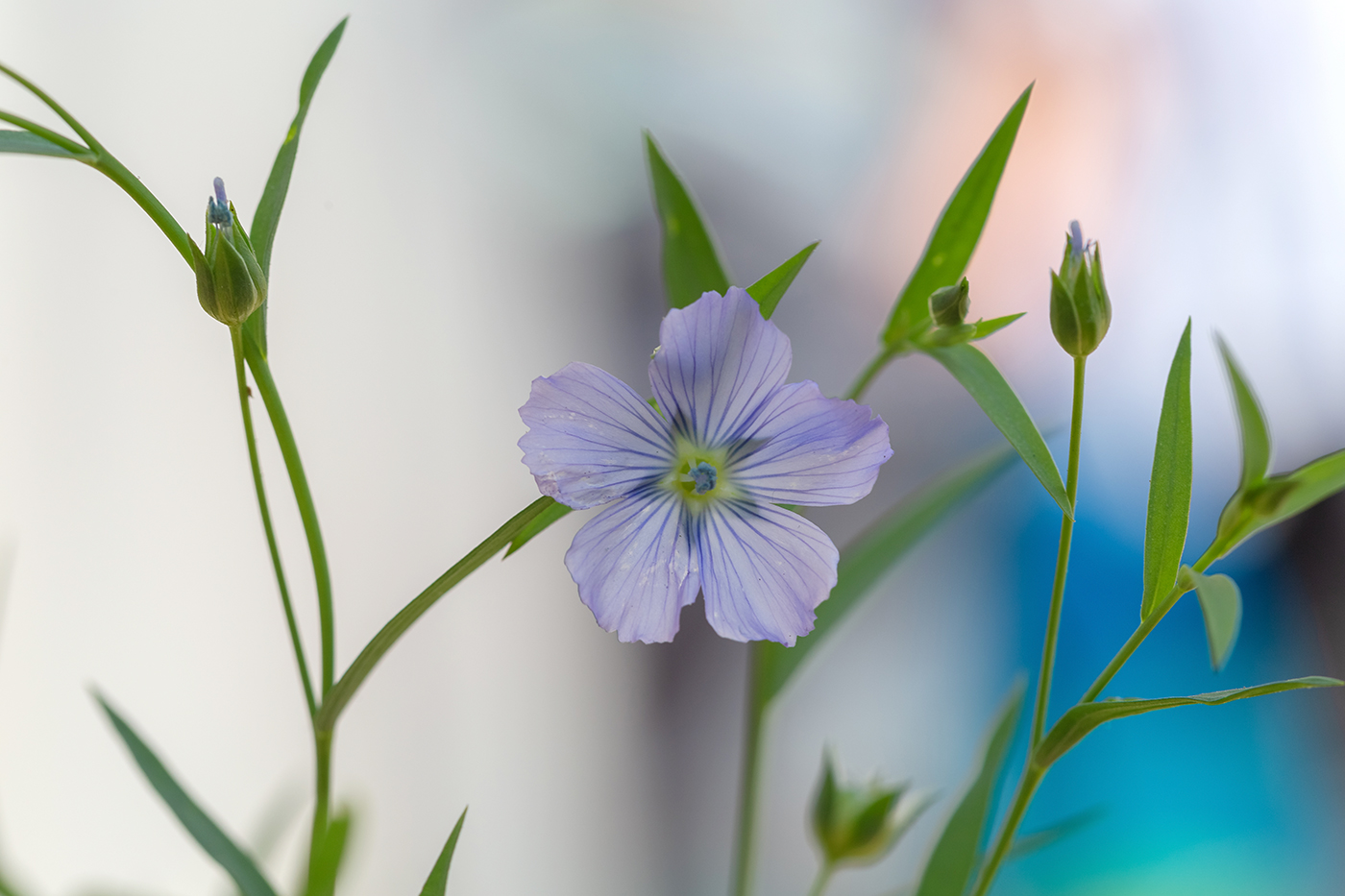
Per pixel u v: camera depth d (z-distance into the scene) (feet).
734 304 0.75
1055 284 0.76
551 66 1.57
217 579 1.40
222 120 1.40
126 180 0.75
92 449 1.35
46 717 1.32
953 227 0.81
